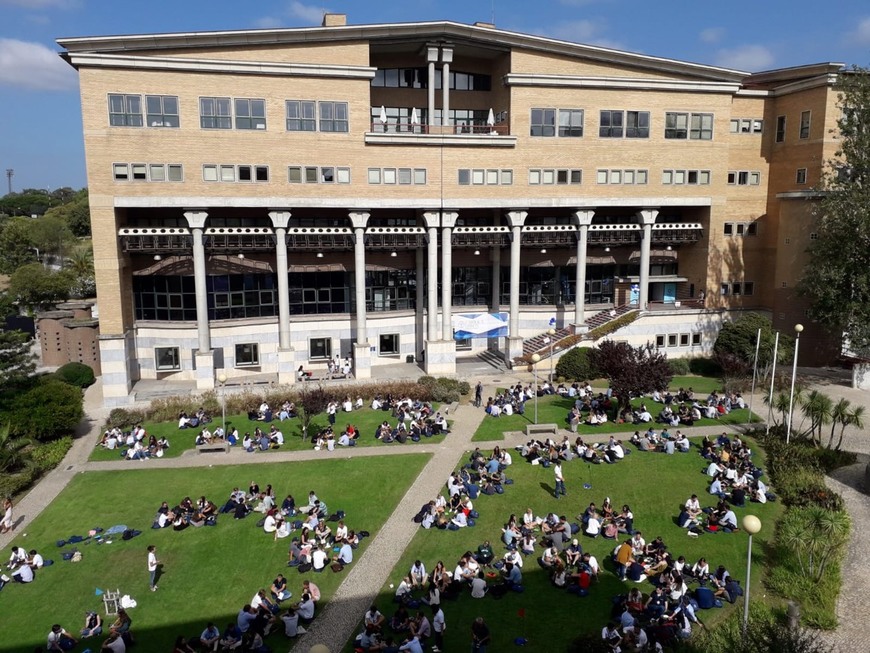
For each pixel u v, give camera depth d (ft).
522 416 135.44
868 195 143.95
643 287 175.22
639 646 63.41
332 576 79.10
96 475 110.63
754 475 102.63
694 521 89.25
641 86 164.96
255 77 144.87
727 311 181.27
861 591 75.56
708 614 70.95
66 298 271.49
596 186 166.91
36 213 644.27
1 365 122.31
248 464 113.19
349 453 117.08
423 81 171.83
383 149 153.89
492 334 178.29
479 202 161.07
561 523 85.25
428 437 124.16
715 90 170.40
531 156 162.09
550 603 73.41
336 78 148.66
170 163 143.23
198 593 76.23
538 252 184.75
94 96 138.00
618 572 78.54
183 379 164.14
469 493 98.32
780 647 55.57
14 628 70.28
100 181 141.08
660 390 128.98
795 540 78.07
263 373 169.17
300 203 151.12
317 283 173.78
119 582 78.74
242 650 65.26
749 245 185.26
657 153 169.68
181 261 159.94
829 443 114.01
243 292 166.81
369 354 161.48
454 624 69.67
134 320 161.17
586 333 170.50
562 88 161.38
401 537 88.02
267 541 87.51
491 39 154.20
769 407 130.00
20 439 112.06
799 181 176.35
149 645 66.80
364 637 64.59
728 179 182.50
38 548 87.20
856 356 167.32
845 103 151.74
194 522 92.02
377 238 170.50
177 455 118.42
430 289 162.61
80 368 168.86
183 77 141.38
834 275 144.36
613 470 107.76
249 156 147.02
